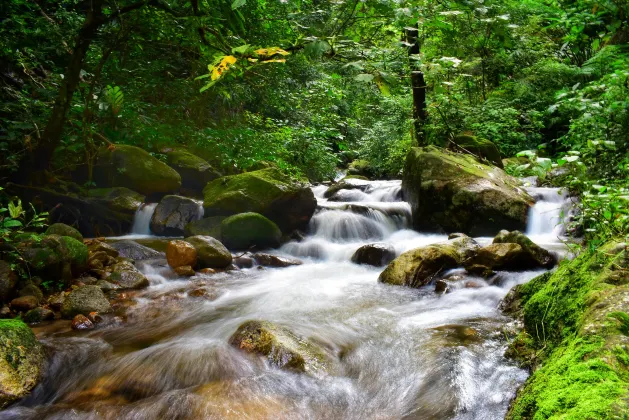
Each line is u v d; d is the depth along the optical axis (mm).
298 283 5520
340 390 3062
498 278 4969
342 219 7988
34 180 7004
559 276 3383
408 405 2859
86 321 4273
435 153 8352
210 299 4992
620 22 7082
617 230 3492
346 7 2711
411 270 5199
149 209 7840
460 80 11383
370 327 4020
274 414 2787
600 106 6453
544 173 3291
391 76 2383
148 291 5250
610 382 1969
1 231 4691
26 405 3039
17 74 8266
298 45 2619
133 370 3391
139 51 9703
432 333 3775
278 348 3400
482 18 2805
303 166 13609
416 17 2666
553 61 11852
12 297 4691
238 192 7500
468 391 2875
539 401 2109
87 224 7461
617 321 2383
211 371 3312
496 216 7176
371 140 15680
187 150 10000
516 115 11547
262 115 13695
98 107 8133
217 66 2070
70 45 7957
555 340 2873
